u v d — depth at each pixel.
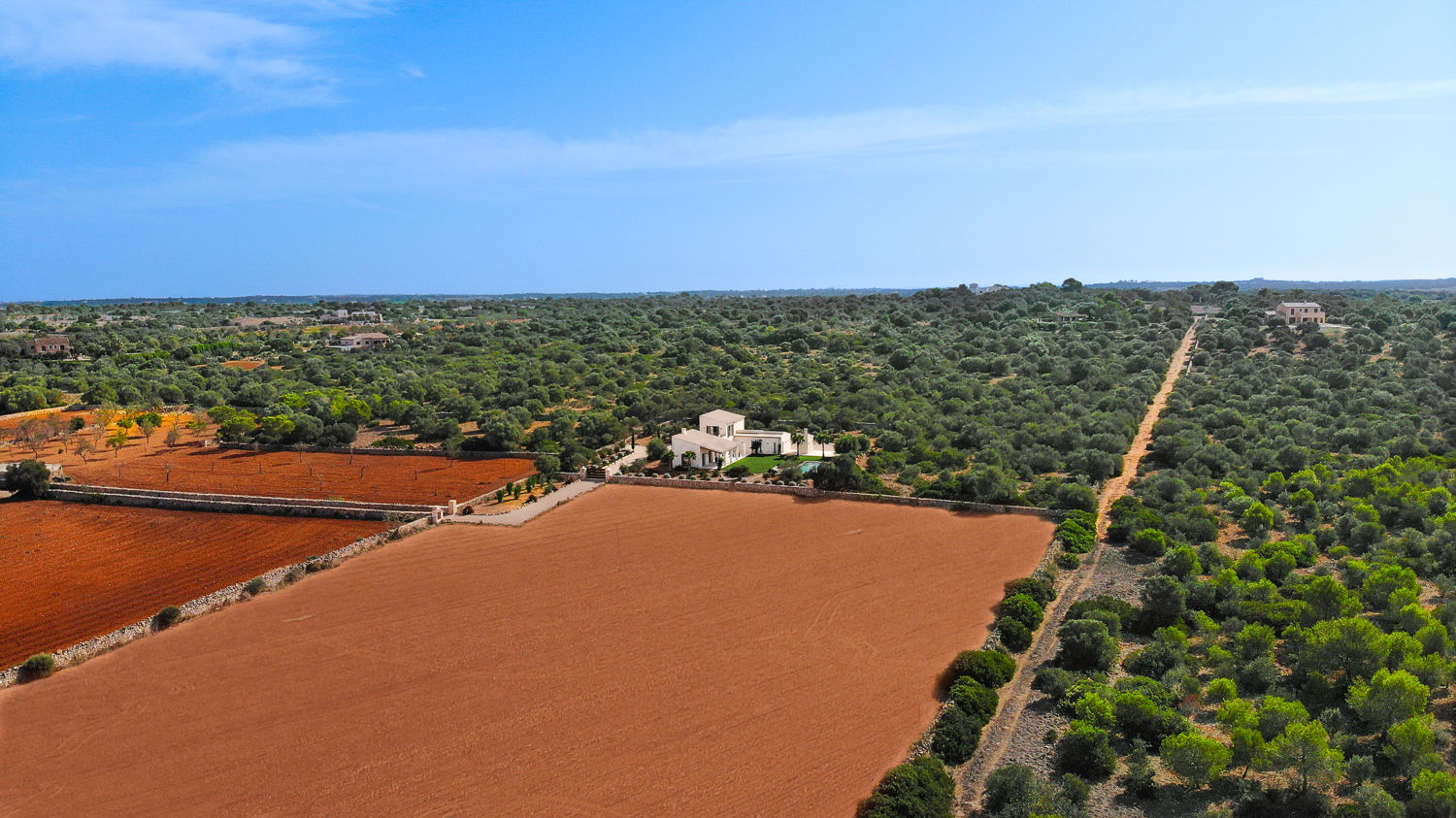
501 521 62.84
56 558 57.44
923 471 71.25
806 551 55.22
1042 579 47.38
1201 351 120.88
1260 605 40.25
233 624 46.62
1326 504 55.03
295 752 34.31
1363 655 33.75
